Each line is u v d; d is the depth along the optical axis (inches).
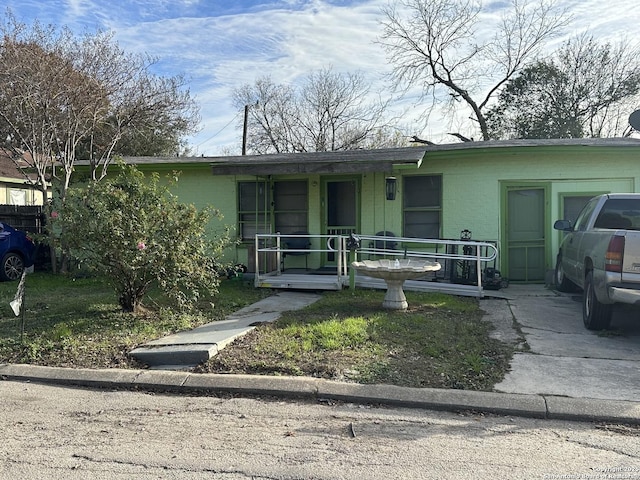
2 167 821.2
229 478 119.7
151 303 322.0
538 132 1178.6
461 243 350.3
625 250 230.1
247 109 1314.0
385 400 171.0
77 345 231.6
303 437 144.0
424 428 150.9
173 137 872.9
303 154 497.0
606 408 159.3
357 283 376.5
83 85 505.7
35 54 488.7
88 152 663.8
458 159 422.0
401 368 197.0
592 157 400.5
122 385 191.8
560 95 1177.4
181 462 128.1
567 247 345.7
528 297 353.7
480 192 418.0
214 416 161.5
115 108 609.0
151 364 213.2
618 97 1155.3
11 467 125.6
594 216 290.5
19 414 164.1
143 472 122.9
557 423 155.2
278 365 200.8
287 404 172.4
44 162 485.4
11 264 443.5
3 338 243.6
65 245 276.5
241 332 247.3
